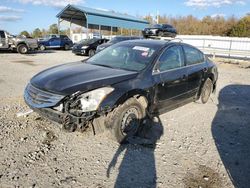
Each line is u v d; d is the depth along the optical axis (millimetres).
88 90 3820
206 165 3797
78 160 3727
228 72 14180
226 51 20672
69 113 3721
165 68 5035
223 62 19422
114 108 4039
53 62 14906
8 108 5684
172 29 27375
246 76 12875
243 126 5465
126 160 3797
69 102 3719
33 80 4445
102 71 4492
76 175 3383
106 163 3693
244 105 7109
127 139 4297
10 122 4875
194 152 4164
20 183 3154
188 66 5762
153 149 4168
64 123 3740
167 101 5113
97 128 4031
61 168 3512
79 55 20812
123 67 4816
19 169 3432
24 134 4418
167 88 4988
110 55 5336
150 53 4984
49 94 3881
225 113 6262
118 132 4133
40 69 11805
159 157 3934
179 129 5051
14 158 3678
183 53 5688
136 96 4375
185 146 4348
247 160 4016
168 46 5277
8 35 20016
